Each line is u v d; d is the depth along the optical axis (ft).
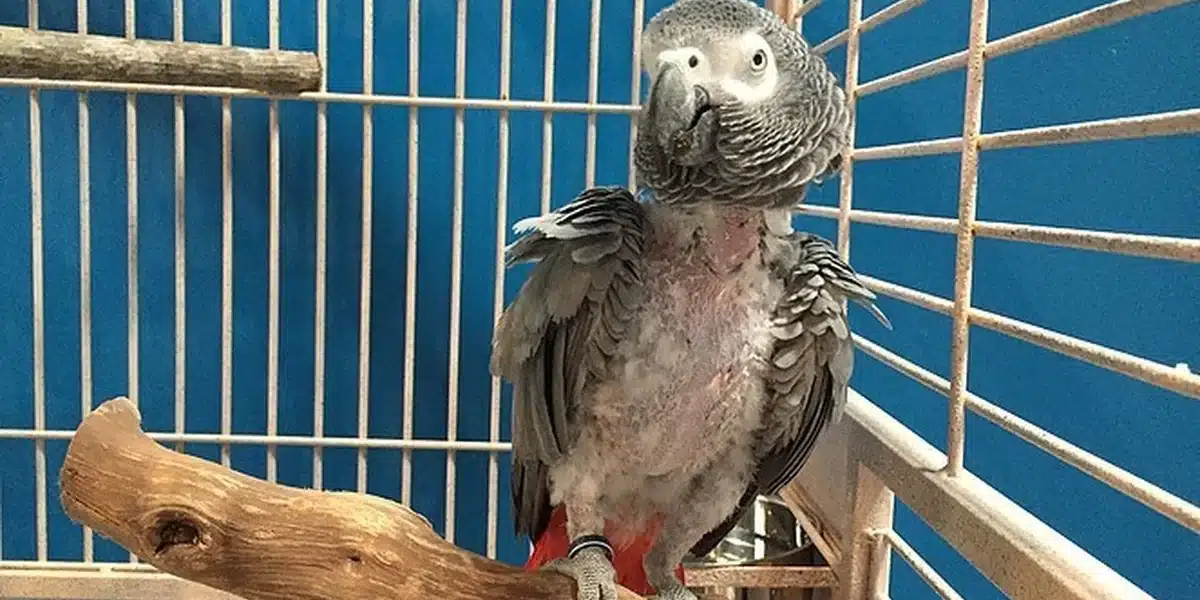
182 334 3.75
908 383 4.09
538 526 3.00
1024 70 3.64
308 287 4.23
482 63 4.18
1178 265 3.19
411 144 3.71
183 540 2.20
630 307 2.45
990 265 3.75
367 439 3.92
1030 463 3.66
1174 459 3.20
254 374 4.26
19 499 4.22
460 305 4.26
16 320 4.14
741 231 2.46
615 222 2.44
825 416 2.75
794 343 2.58
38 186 3.61
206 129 4.08
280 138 4.11
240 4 4.05
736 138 2.23
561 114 4.20
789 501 3.78
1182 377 1.66
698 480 2.79
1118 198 3.38
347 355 4.28
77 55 3.08
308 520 2.17
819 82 2.34
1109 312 3.42
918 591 4.02
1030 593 2.01
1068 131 2.02
